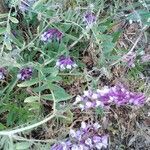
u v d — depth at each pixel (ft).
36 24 0.75
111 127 0.71
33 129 0.68
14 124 0.67
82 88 0.72
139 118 0.72
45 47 0.71
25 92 0.70
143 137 0.72
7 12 0.75
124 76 0.74
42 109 0.69
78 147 0.59
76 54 0.73
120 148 0.71
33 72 0.69
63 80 0.72
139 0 0.73
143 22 0.72
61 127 0.69
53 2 0.72
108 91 0.60
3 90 0.68
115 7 0.76
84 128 0.61
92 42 0.72
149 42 0.77
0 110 0.68
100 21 0.75
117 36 0.75
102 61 0.71
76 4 0.75
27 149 0.63
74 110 0.70
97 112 0.69
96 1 0.74
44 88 0.65
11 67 0.67
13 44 0.71
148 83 0.74
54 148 0.59
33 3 0.71
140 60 0.74
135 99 0.61
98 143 0.62
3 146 0.61
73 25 0.72
